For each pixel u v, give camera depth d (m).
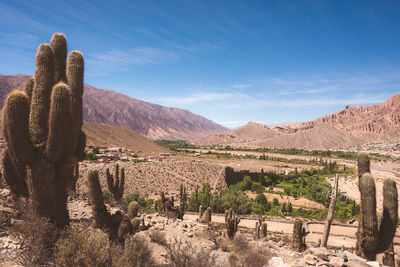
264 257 7.15
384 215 7.77
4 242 5.42
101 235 5.57
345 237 26.20
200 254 6.54
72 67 6.08
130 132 165.50
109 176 14.99
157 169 69.88
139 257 5.66
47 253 4.99
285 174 101.69
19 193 8.20
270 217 35.56
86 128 138.88
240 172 100.81
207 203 41.41
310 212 44.72
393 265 9.00
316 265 6.71
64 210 6.02
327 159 173.88
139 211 14.62
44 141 5.44
